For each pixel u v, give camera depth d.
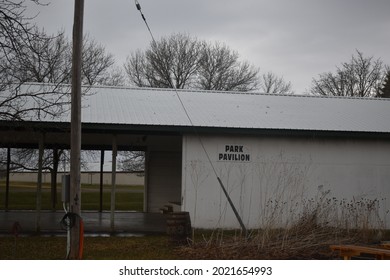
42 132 15.38
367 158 17.75
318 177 17.39
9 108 14.42
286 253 11.71
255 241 12.31
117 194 37.09
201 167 16.78
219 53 45.81
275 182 17.09
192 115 17.41
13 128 14.96
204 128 16.38
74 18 10.84
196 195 16.69
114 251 12.36
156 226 17.55
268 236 12.37
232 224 16.72
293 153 17.34
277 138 17.30
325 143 17.58
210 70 45.47
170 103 18.92
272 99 21.39
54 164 25.03
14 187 41.91
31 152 29.64
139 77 44.25
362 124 18.11
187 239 13.06
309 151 17.45
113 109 17.19
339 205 17.02
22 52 12.87
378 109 20.80
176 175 24.84
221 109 18.69
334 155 17.58
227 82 45.81
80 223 10.47
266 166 17.12
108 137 20.66
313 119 18.33
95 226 17.31
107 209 25.58
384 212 17.58
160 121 16.28
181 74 44.78
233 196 16.86
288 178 17.17
